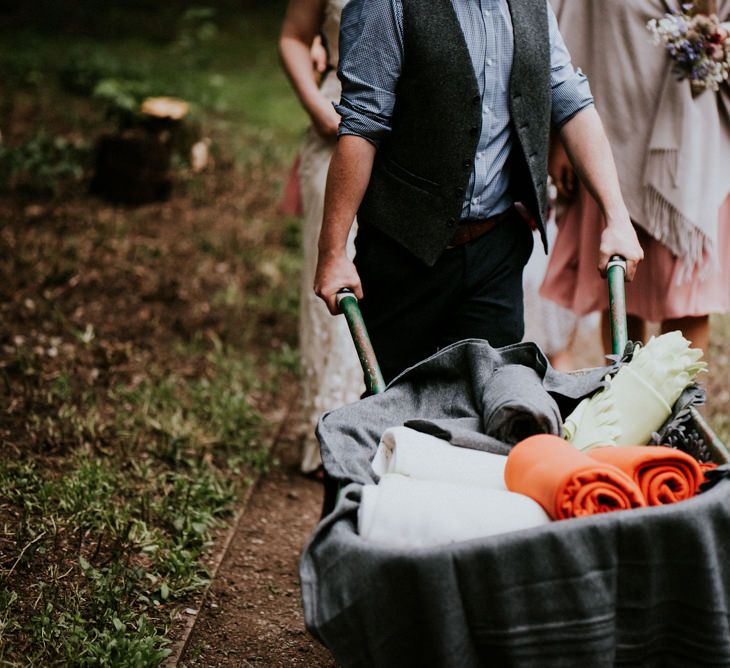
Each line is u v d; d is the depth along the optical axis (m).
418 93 2.71
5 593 2.84
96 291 5.76
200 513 3.55
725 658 1.86
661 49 3.67
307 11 3.99
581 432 2.27
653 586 1.86
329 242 2.71
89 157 8.03
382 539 1.92
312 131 4.11
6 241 6.19
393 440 2.20
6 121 8.84
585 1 3.77
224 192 8.12
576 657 1.82
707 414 4.79
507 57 2.75
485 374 2.38
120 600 2.97
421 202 2.78
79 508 3.39
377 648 1.86
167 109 7.56
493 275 2.89
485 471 2.11
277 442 4.55
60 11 15.96
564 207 4.06
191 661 2.88
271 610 3.21
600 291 3.96
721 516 1.86
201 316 5.68
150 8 17.66
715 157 3.68
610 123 3.76
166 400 4.50
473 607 1.82
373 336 2.97
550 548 1.80
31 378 4.45
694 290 3.76
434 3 2.69
